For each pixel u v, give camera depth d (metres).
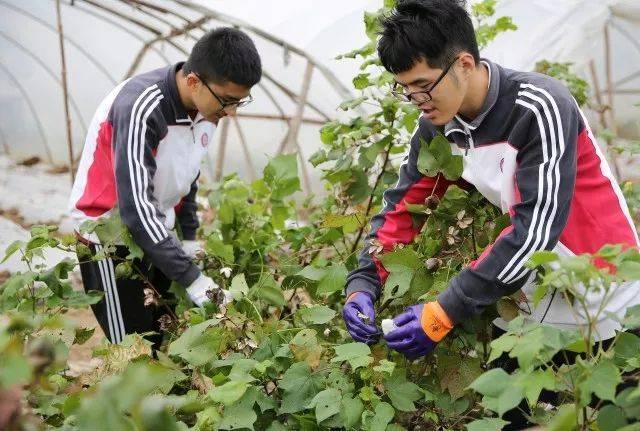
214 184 3.98
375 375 2.41
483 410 2.50
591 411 2.12
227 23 7.00
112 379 1.36
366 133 3.33
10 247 2.97
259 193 3.79
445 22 2.24
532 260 1.78
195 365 2.45
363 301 2.58
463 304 2.29
